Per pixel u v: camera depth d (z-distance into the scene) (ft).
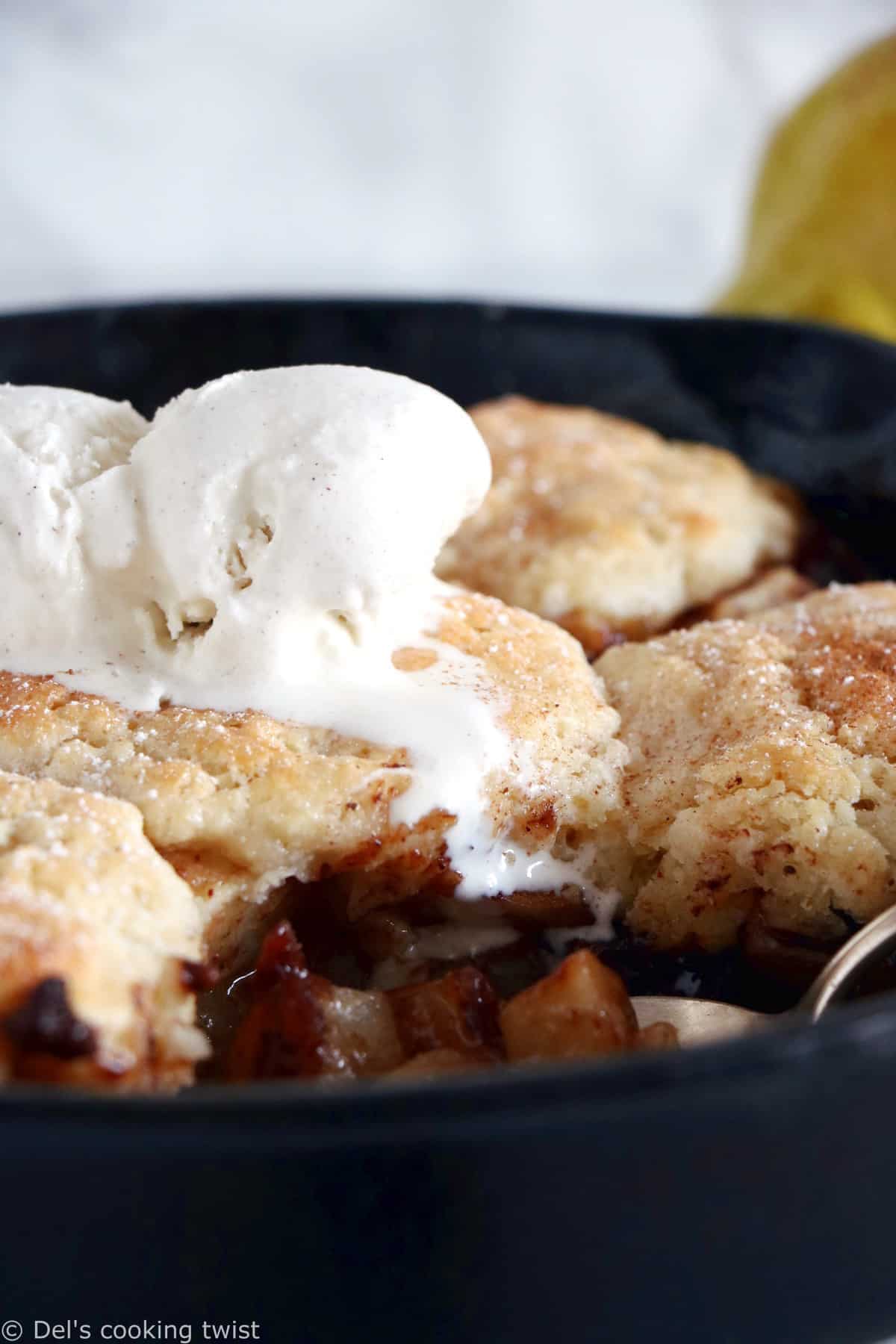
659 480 1.83
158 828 1.42
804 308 2.09
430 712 1.47
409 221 2.94
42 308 1.90
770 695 1.53
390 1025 1.42
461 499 1.50
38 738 1.44
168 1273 1.30
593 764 1.50
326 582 1.45
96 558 1.46
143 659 1.48
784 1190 1.29
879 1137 1.30
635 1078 1.24
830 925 1.48
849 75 2.15
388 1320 1.31
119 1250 1.29
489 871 1.48
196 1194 1.27
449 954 1.50
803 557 1.83
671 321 1.90
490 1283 1.30
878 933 1.45
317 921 1.49
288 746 1.45
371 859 1.45
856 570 1.83
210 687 1.47
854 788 1.47
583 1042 1.40
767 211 2.25
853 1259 1.33
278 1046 1.39
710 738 1.52
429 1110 1.23
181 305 1.92
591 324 1.92
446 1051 1.41
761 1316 1.33
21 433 1.50
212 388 1.47
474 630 1.55
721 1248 1.30
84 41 2.79
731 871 1.49
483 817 1.46
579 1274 1.30
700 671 1.56
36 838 1.38
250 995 1.46
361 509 1.44
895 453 1.82
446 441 1.48
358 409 1.46
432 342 1.94
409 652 1.51
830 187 2.09
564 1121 1.25
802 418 1.87
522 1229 1.28
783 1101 1.26
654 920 1.51
